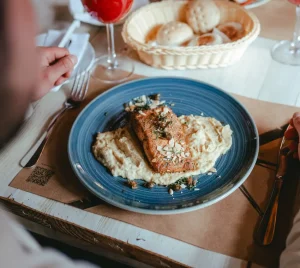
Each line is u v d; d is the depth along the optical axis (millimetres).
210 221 682
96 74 1021
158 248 651
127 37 1004
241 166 743
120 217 699
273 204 681
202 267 623
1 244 318
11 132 283
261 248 637
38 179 769
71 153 766
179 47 949
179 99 895
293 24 1176
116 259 761
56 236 794
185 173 735
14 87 266
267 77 993
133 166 748
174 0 1123
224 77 1001
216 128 817
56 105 932
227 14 1114
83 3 911
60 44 1048
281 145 794
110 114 866
